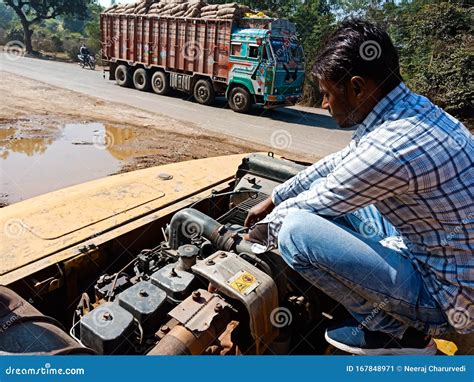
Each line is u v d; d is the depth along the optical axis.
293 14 18.00
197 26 12.37
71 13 30.16
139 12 14.12
